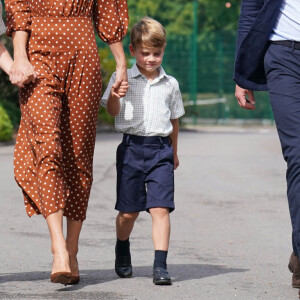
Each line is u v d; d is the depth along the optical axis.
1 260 20.20
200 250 22.06
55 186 15.95
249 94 17.33
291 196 15.71
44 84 16.33
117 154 18.27
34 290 16.73
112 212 28.39
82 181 17.22
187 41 90.62
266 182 37.12
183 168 41.97
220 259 20.81
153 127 18.06
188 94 90.94
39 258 20.50
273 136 68.81
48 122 16.12
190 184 36.09
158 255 17.59
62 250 15.60
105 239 23.45
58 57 16.50
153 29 17.97
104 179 36.94
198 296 16.42
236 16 111.56
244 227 25.92
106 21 17.30
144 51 18.05
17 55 16.31
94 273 18.78
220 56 90.94
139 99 18.17
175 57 90.81
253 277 18.48
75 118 16.83
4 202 29.94
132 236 24.05
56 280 15.58
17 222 25.92
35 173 16.58
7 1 16.53
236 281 18.00
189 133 73.44
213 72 91.12
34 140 16.23
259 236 24.38
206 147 55.06
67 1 16.47
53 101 16.34
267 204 30.78
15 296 16.17
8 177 37.00
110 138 62.22
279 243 23.30
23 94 16.44
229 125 91.38
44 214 15.95
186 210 29.17
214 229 25.48
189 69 90.56
